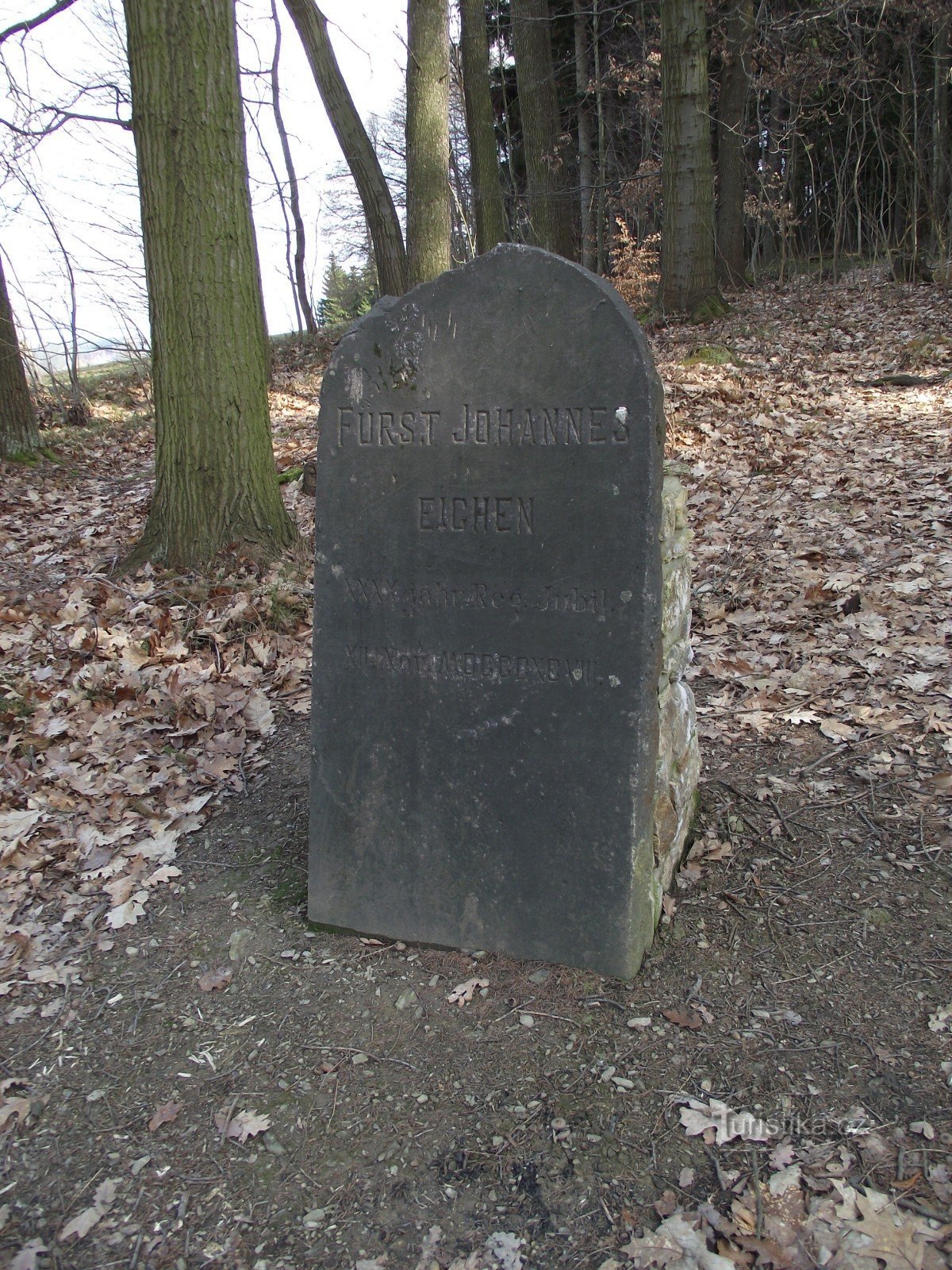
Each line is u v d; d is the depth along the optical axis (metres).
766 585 5.77
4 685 5.25
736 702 4.59
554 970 2.99
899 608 5.13
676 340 14.53
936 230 18.33
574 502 2.77
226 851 3.89
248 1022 2.94
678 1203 2.24
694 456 8.45
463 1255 2.18
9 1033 3.00
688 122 15.62
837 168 24.88
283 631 5.75
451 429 2.89
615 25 22.83
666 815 3.17
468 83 16.19
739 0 17.75
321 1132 2.53
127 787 4.36
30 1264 2.23
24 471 11.65
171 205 5.90
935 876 3.23
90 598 6.23
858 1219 2.13
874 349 12.27
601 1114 2.49
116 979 3.21
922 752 3.91
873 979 2.84
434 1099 2.59
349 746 3.18
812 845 3.48
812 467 7.83
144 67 5.69
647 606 2.72
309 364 18.64
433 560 2.98
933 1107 2.41
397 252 15.48
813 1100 2.46
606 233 27.39
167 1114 2.63
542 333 2.73
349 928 3.28
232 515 6.39
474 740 3.00
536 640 2.87
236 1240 2.27
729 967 2.95
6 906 3.62
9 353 11.93
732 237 21.16
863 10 18.23
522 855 3.00
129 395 17.05
